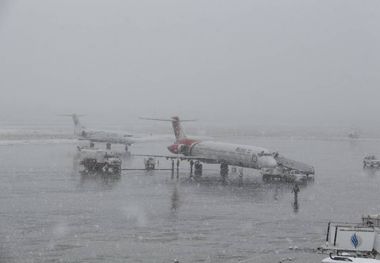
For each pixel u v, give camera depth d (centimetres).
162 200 6944
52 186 8019
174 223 5503
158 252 4331
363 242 3484
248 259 4084
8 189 7638
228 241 4731
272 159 9475
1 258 4084
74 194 7288
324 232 5153
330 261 2692
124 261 4059
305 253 4219
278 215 6044
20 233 4944
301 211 6312
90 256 4188
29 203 6519
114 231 5088
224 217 5875
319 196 7600
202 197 7281
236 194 7631
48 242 4622
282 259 4012
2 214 5819
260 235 4997
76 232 5019
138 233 5016
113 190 7750
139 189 7919
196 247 4509
